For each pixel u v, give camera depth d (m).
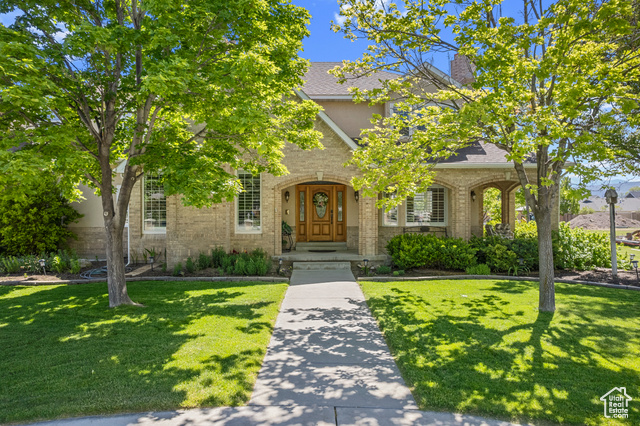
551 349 6.15
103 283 11.40
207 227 13.41
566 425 4.12
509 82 7.00
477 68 7.10
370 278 11.85
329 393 4.83
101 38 6.42
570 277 11.91
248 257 13.03
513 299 9.30
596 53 7.01
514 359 5.77
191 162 7.84
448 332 6.96
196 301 9.14
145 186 15.16
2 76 6.25
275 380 5.20
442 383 5.02
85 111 8.13
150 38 6.97
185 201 7.38
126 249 15.74
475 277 11.89
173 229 13.34
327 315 8.24
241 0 7.03
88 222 16.17
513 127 8.06
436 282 11.41
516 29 6.76
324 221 16.94
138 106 7.92
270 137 7.28
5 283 11.18
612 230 11.97
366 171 11.29
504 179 14.43
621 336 6.73
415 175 9.58
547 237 8.33
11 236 14.16
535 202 8.42
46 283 11.28
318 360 5.88
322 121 13.89
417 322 7.55
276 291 10.18
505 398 4.63
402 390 4.92
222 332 6.97
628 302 9.01
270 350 6.29
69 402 4.54
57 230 14.84
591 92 6.50
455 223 14.50
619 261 13.45
